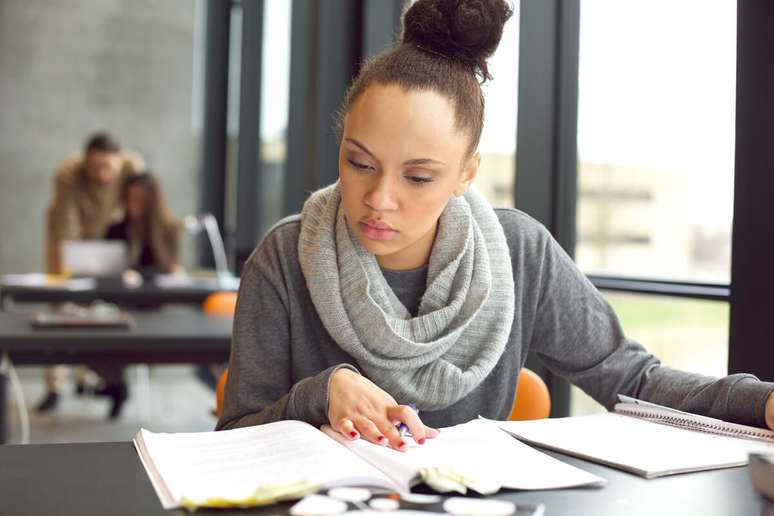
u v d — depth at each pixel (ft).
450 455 3.28
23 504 2.79
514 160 9.68
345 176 3.79
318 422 3.76
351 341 4.18
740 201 5.61
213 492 2.86
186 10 20.92
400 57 3.77
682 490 3.04
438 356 4.25
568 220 9.50
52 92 20.20
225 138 21.07
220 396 5.78
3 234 19.99
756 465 2.97
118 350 9.62
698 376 4.23
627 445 3.57
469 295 4.33
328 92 13.99
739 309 5.64
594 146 9.06
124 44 20.59
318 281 4.24
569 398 9.48
